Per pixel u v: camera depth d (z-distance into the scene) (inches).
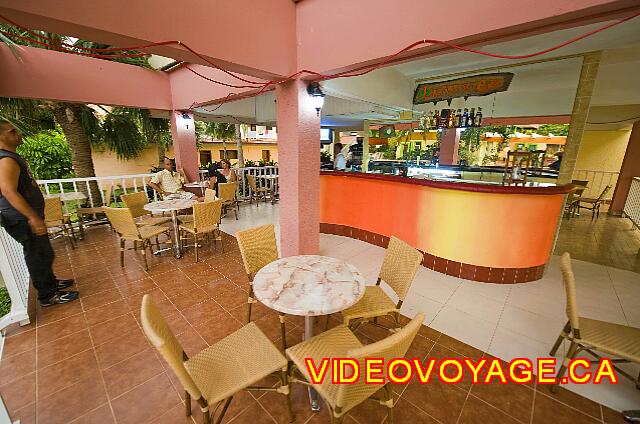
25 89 148.2
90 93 170.9
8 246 103.6
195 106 193.3
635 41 123.6
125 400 68.9
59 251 161.6
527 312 105.7
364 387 48.5
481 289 122.9
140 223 159.2
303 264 84.0
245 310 106.6
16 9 62.0
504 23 70.2
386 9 90.0
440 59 169.6
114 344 88.0
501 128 382.6
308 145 128.9
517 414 65.8
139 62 207.2
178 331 94.5
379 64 100.3
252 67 104.7
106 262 147.3
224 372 57.8
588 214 271.3
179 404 68.2
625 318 102.6
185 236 174.1
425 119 221.8
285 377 61.7
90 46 192.9
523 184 146.9
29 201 97.8
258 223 223.5
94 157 350.3
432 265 141.7
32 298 113.6
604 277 134.7
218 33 94.3
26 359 81.5
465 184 124.0
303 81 120.3
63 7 67.2
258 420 64.3
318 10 108.2
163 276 132.8
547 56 152.7
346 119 301.0
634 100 223.9
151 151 395.5
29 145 257.4
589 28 116.3
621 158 304.7
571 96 232.7
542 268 131.6
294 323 99.5
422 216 143.5
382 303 83.4
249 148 754.8
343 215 188.5
